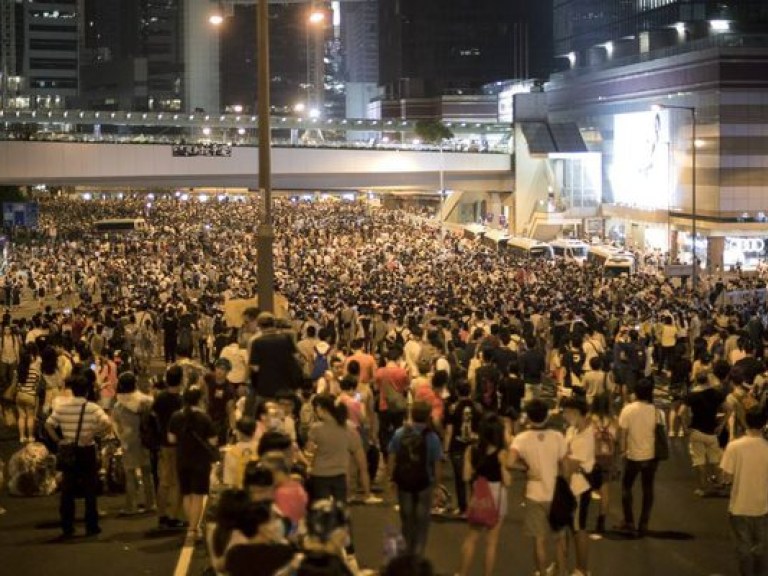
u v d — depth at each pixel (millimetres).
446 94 198375
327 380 18031
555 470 13398
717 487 19609
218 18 35094
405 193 131250
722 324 33062
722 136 82562
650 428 16188
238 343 21484
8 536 16516
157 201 154625
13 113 112125
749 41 86812
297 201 157375
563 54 149375
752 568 13648
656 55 98125
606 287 53406
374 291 47812
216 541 9844
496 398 19500
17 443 23750
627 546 15953
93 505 16484
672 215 88688
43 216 129375
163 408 16656
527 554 15422
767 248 83688
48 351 21812
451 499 18141
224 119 116375
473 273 58438
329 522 9172
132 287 58500
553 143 103062
